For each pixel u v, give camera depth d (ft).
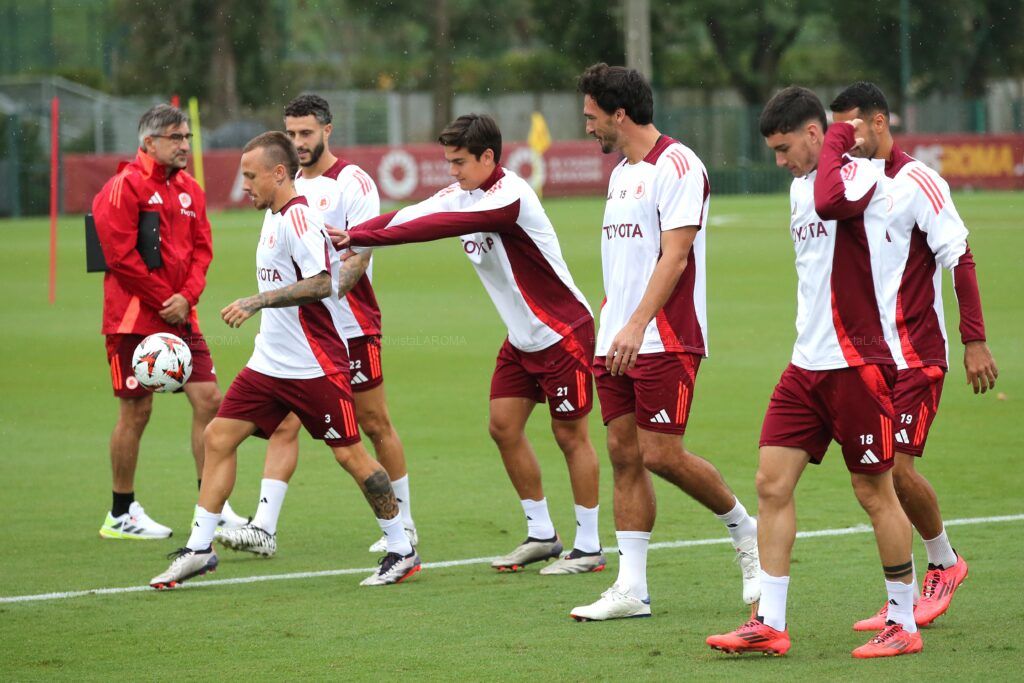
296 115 84.43
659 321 65.41
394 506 74.13
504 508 92.32
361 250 78.07
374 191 86.07
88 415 129.39
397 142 558.56
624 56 651.66
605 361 67.00
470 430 120.06
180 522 89.40
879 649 58.29
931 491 65.21
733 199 505.25
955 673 55.42
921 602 64.34
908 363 67.05
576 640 61.77
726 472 100.99
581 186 499.92
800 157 60.64
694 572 74.49
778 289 223.30
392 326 189.47
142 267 84.94
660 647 60.39
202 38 594.65
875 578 71.82
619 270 66.85
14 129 447.83
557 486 99.19
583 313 77.10
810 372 59.82
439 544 83.15
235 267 269.03
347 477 103.45
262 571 77.30
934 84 637.71
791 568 74.18
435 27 633.61
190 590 72.79
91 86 608.19
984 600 66.95
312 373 74.02
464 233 72.79
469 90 654.53
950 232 65.36
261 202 73.46
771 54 653.30
